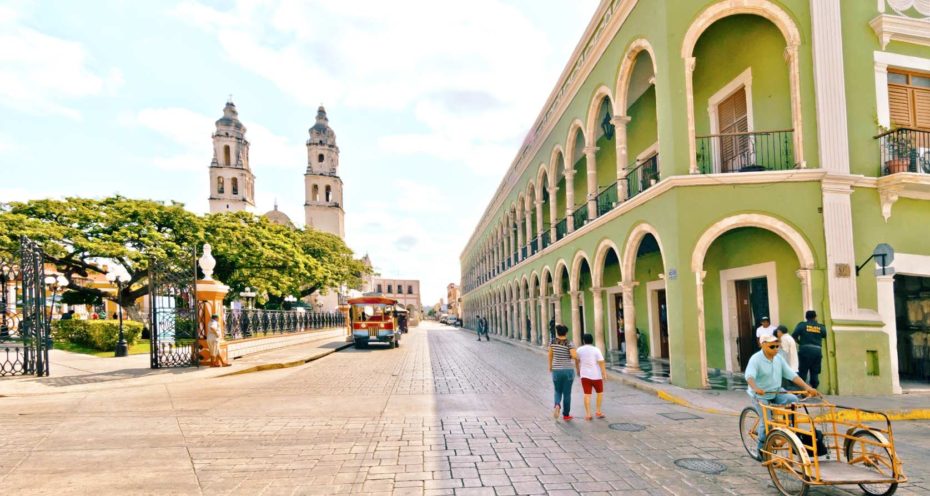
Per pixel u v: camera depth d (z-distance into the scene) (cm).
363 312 2602
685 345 1038
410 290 12419
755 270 1192
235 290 3094
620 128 1353
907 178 1025
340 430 727
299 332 2638
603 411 866
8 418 817
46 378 1272
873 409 852
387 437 688
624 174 1353
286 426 753
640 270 1798
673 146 1088
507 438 682
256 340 1984
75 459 588
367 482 509
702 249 1052
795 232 1034
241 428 741
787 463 470
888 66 1129
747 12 1082
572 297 1797
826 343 1001
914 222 1094
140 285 2852
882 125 1102
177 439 678
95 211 2533
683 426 754
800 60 1071
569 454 607
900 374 1164
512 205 2966
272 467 557
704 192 1061
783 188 1045
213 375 1345
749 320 1249
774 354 569
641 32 1220
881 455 472
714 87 1320
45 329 1345
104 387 1144
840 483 438
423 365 1662
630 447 638
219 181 6262
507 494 475
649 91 1584
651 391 1052
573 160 1834
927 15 1143
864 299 1040
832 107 1059
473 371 1475
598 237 1520
